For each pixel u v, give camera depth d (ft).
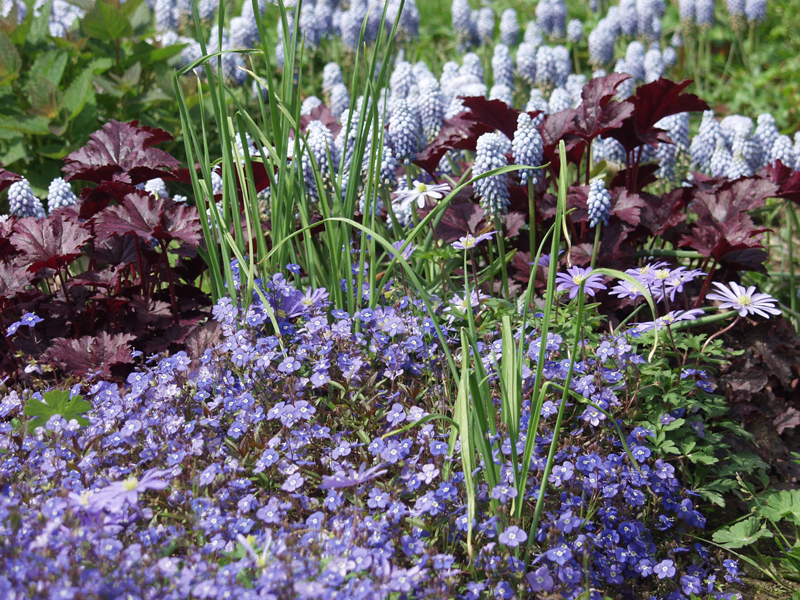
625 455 8.07
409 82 17.76
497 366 7.61
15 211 11.48
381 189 12.18
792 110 23.39
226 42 21.84
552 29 26.84
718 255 11.09
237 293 10.03
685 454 8.71
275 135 9.73
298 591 5.58
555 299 9.48
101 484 7.06
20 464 7.54
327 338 8.80
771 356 10.94
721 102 25.29
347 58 23.84
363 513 7.25
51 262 9.48
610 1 31.91
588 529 7.66
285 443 7.70
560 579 6.73
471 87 16.75
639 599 7.67
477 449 7.57
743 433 9.36
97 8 17.24
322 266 11.53
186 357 8.85
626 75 12.21
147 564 5.89
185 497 6.91
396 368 8.64
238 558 6.36
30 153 16.87
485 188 10.79
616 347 8.71
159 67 18.67
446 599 6.17
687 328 10.98
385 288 10.50
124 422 8.22
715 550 8.88
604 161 14.73
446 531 7.30
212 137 18.86
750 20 25.93
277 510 6.77
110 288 10.46
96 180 10.93
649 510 8.23
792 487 9.91
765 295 9.02
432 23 31.40
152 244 10.61
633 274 9.12
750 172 14.87
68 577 5.50
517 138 11.04
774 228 17.49
